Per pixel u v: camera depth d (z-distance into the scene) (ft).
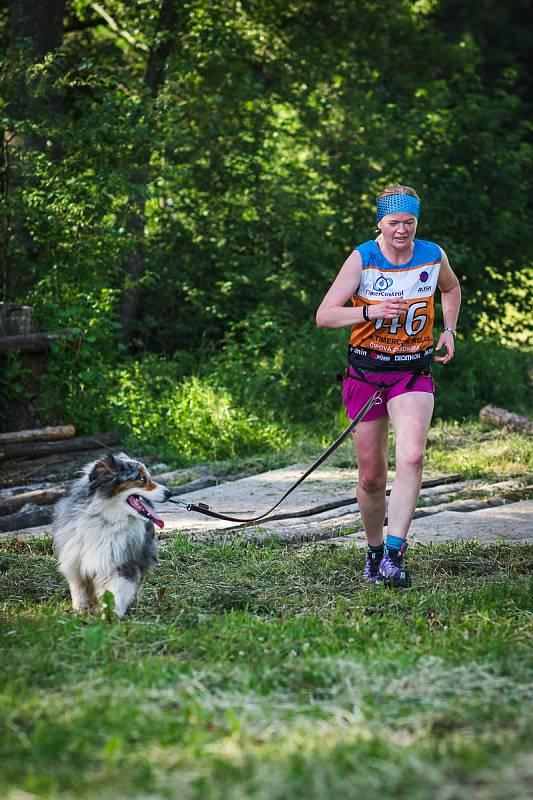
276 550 24.38
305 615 17.97
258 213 53.31
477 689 13.34
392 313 18.44
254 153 52.80
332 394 46.32
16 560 23.45
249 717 12.27
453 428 43.98
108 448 37.45
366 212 55.11
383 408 19.89
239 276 51.47
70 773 10.55
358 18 59.77
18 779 10.58
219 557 23.62
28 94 42.70
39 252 43.47
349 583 20.95
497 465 36.70
